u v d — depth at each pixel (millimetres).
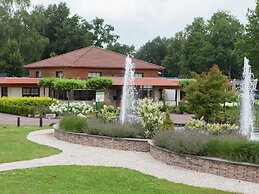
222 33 83562
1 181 10617
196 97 28047
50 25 86375
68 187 10094
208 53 84000
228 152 13336
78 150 17531
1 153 16250
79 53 55812
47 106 40844
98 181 11117
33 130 25312
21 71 68938
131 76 47375
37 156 15688
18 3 71312
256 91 51750
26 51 71875
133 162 14898
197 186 11391
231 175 12758
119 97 49438
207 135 15297
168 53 106562
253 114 28266
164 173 13117
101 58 54500
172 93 53344
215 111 28094
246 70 25000
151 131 18547
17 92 50000
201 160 13492
